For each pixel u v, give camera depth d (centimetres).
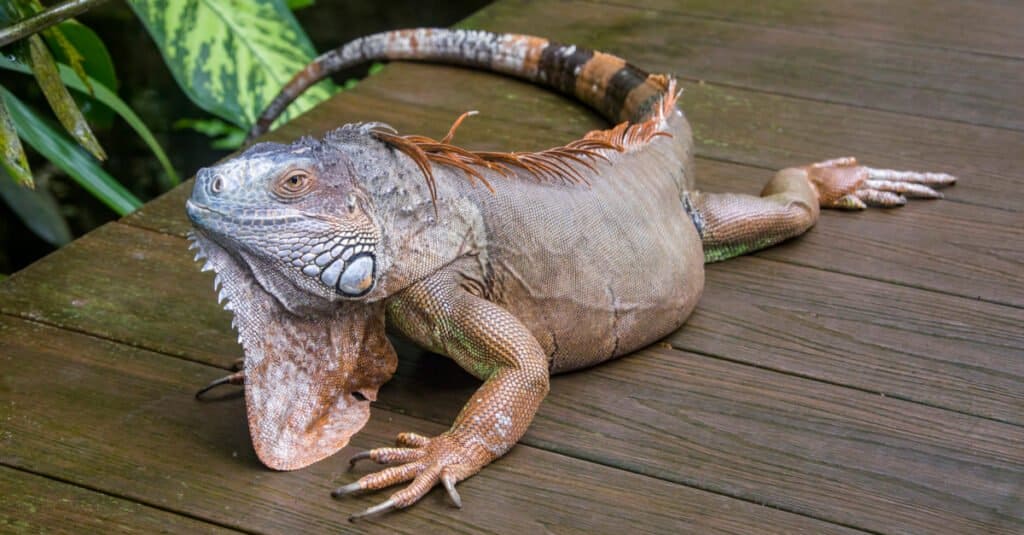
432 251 135
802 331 148
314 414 135
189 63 187
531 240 139
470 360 135
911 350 146
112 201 173
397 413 139
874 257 158
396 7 340
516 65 191
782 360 145
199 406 139
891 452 136
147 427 137
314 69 188
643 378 143
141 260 156
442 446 131
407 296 135
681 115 164
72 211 252
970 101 185
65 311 149
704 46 206
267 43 191
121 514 130
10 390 140
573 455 135
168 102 286
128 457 134
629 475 134
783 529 130
